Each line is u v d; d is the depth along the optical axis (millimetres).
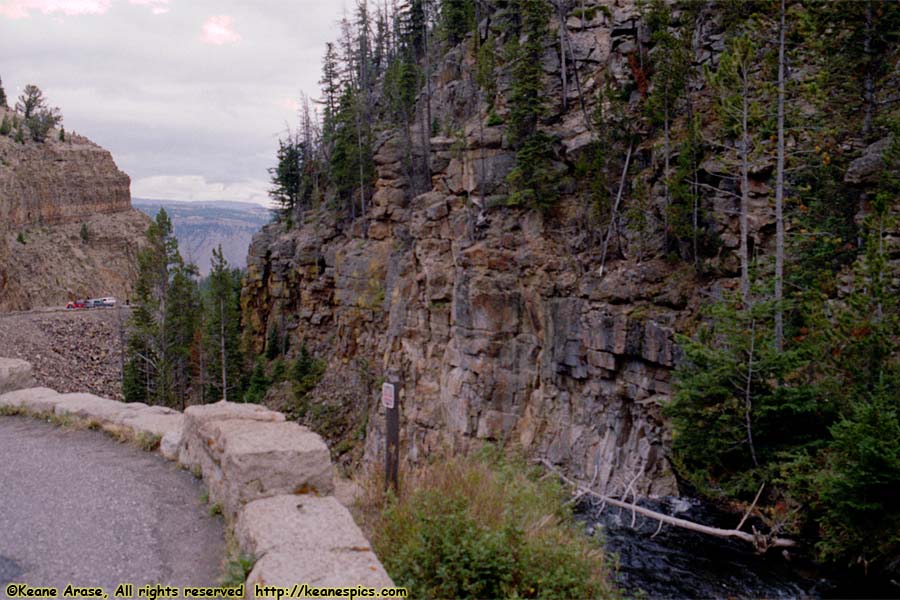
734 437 15539
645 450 22750
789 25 18844
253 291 63750
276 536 5266
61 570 5441
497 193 30578
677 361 22109
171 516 6879
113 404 11375
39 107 136250
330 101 62969
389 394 7664
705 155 24406
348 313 47562
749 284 17969
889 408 12133
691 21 27422
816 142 19844
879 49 19703
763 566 12758
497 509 7184
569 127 30312
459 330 29609
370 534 6781
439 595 5762
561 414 26500
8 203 106625
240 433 7125
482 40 43062
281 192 67625
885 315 14031
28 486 7703
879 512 11547
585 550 7449
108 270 117188
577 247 27891
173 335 56094
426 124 46219
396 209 44812
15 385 13258
